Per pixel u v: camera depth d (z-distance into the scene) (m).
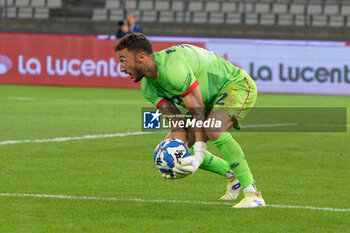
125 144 29.45
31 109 46.28
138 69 15.19
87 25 83.12
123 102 53.97
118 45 15.15
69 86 69.88
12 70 70.62
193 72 15.53
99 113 44.56
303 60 67.62
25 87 67.69
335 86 67.25
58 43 69.88
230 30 82.00
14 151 26.45
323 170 23.45
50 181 19.98
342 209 16.33
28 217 14.84
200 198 17.69
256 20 87.31
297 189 19.44
